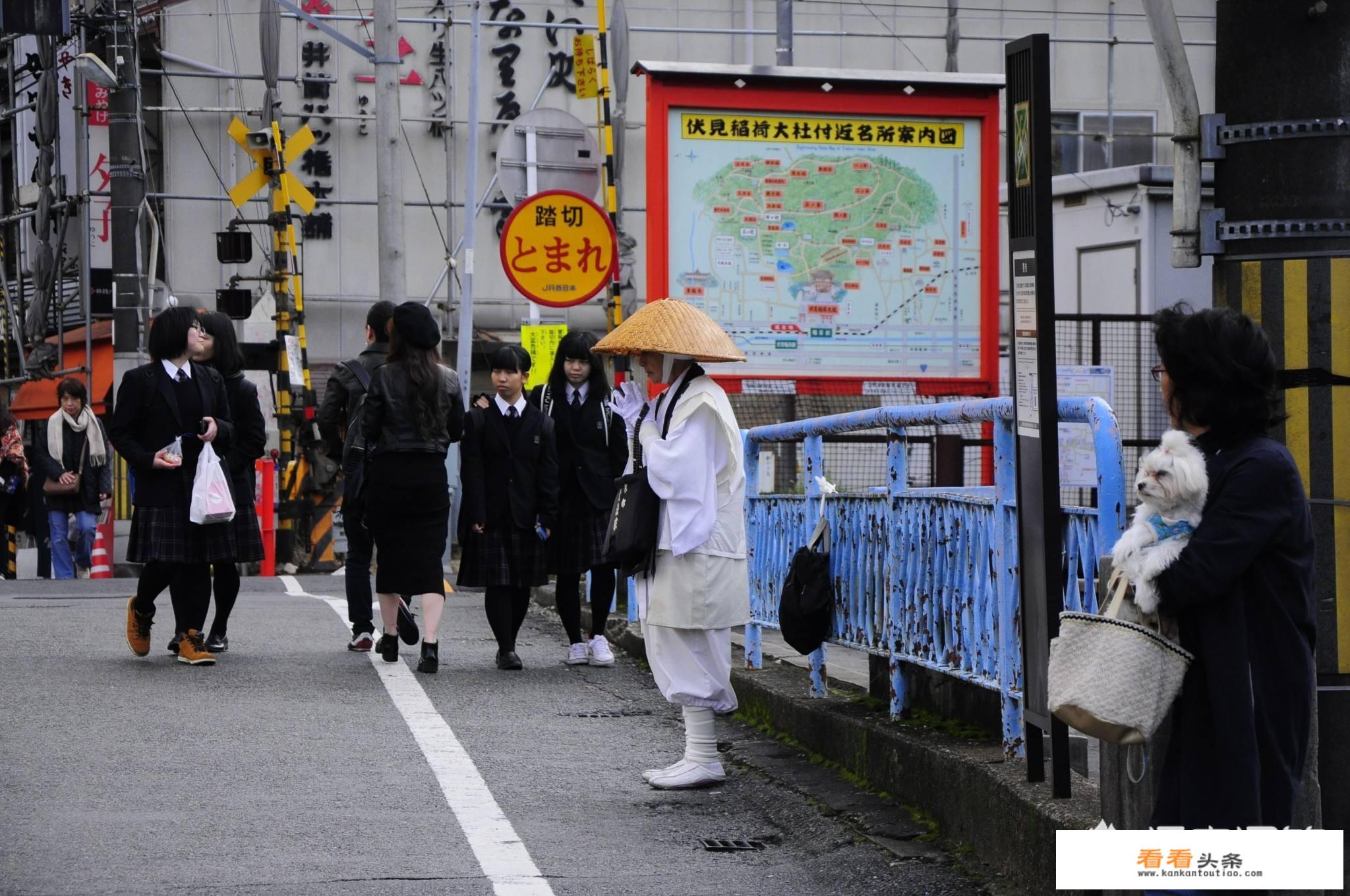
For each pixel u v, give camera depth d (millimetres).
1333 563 9141
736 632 21219
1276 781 7152
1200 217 9578
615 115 48125
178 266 48281
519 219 25328
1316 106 9320
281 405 36312
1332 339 9258
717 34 50875
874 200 22734
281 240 36812
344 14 48969
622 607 22766
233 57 48688
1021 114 9805
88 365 45562
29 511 38156
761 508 16531
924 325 22922
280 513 34594
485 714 16141
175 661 18969
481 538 18875
